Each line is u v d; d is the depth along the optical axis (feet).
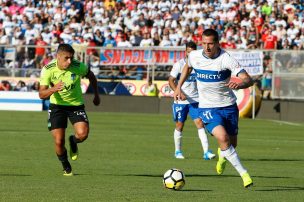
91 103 332.19
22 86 334.44
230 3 394.32
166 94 326.03
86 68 123.13
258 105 313.12
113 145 186.50
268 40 361.10
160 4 404.36
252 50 311.47
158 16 393.09
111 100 329.93
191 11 393.09
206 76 112.27
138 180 120.06
